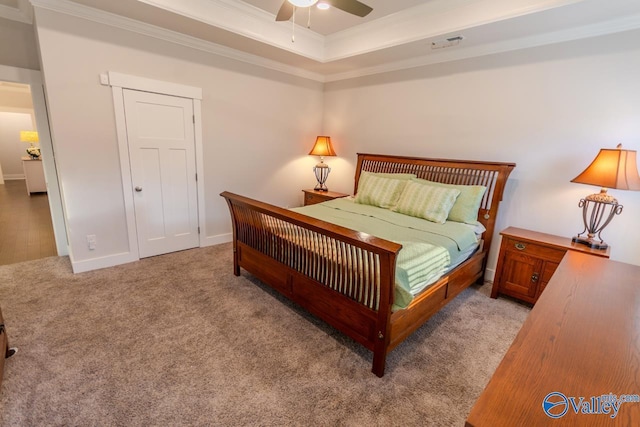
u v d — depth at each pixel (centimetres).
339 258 202
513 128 302
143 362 192
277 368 192
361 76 427
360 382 183
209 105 367
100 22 279
